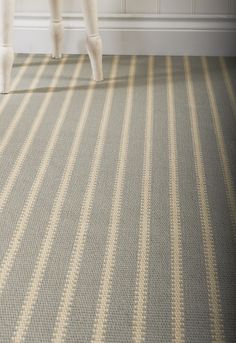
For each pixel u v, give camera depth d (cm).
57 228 92
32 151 116
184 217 95
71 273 82
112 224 93
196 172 109
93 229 92
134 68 166
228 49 175
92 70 157
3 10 137
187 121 132
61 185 104
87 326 72
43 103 140
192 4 171
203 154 116
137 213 96
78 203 99
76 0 172
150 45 176
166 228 92
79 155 115
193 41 175
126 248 87
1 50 141
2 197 100
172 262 84
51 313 74
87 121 131
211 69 165
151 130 127
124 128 127
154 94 147
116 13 174
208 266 83
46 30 176
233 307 75
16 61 171
